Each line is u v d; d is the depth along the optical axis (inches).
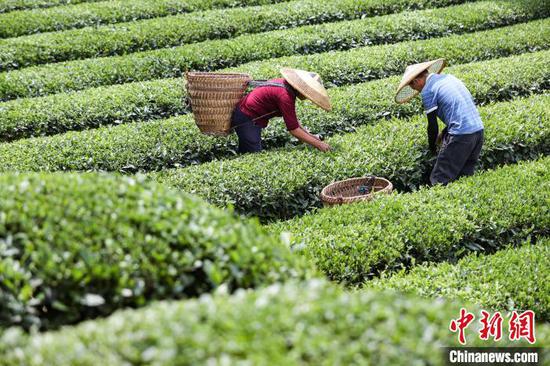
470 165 662.5
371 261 517.7
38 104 880.3
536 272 486.3
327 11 1267.2
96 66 1031.6
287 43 1109.7
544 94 861.8
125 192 348.8
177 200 349.4
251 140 694.5
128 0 1395.2
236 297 279.6
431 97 639.8
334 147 706.2
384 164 681.6
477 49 1061.1
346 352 247.6
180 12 1350.9
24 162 701.9
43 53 1109.1
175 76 1048.8
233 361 240.2
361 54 1028.5
